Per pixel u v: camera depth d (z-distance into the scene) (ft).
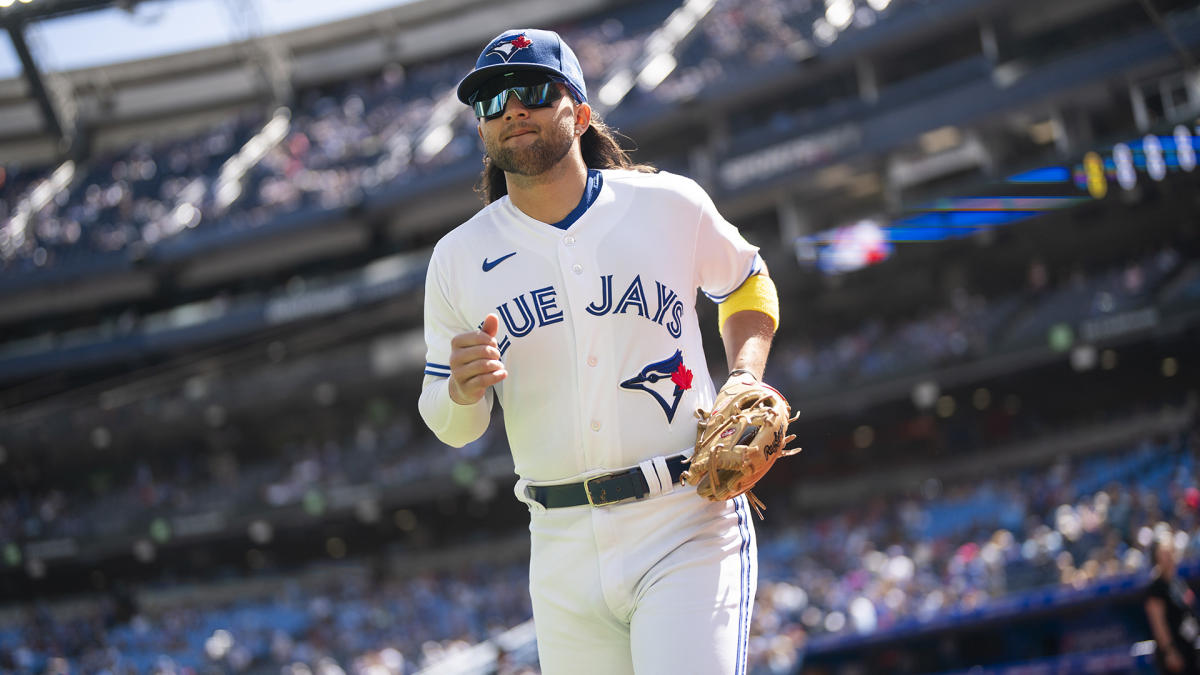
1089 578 46.65
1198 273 73.46
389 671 69.72
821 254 85.15
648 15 121.80
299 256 113.70
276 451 114.93
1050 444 81.20
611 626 7.09
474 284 7.20
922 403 82.12
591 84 112.47
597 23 125.08
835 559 70.69
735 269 7.55
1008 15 84.12
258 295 115.55
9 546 106.83
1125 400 83.20
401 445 103.96
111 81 131.23
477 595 85.51
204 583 106.52
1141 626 31.58
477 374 6.47
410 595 89.20
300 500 101.60
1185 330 73.46
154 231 116.26
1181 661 21.02
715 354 89.81
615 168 7.91
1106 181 70.64
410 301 104.78
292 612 90.89
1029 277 89.56
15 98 125.39
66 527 107.65
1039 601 33.58
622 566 6.87
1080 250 86.94
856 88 95.09
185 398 110.11
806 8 104.99
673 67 109.19
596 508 6.98
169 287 115.44
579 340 6.97
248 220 111.75
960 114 82.58
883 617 53.98
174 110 132.98
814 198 93.56
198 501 106.42
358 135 121.60
